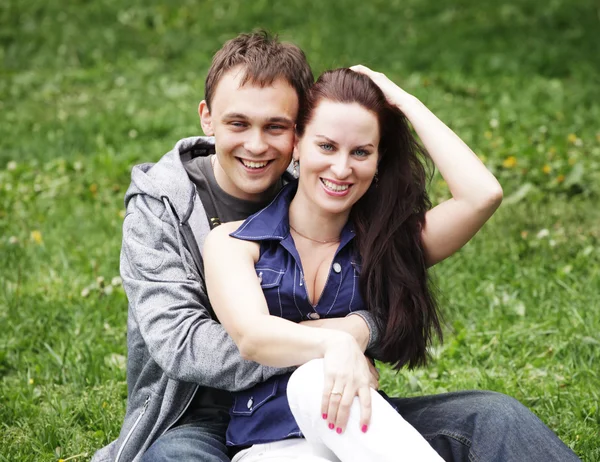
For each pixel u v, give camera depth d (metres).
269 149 3.50
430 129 3.45
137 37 13.19
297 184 3.56
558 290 5.83
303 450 3.18
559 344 5.18
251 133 3.47
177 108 10.38
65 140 9.30
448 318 5.37
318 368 3.07
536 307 5.65
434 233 3.50
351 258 3.47
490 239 6.66
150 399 3.60
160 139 9.46
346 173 3.27
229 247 3.35
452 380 4.89
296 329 3.12
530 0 13.90
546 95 10.62
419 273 3.54
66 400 4.80
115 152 9.02
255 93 3.43
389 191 3.49
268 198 3.73
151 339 3.41
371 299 3.45
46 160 8.91
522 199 7.49
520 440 3.18
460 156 3.44
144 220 3.59
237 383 3.31
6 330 5.57
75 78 11.88
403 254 3.50
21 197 7.87
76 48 12.77
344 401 3.01
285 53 3.54
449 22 13.48
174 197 3.59
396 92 3.45
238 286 3.25
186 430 3.46
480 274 6.11
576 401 4.62
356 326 3.38
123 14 13.95
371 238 3.45
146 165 3.82
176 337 3.38
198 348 3.34
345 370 3.03
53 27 13.48
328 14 13.93
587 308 5.52
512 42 12.62
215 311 3.31
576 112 9.98
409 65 12.00
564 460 3.14
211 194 3.70
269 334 3.13
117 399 4.80
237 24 13.62
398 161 3.51
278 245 3.41
